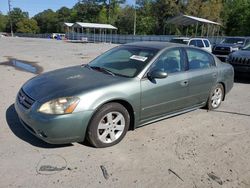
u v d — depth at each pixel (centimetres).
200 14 5419
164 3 5844
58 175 324
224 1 5828
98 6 8512
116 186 310
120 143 412
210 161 376
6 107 544
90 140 383
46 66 1191
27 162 347
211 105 596
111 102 391
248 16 4806
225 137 460
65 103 354
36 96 375
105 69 462
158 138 439
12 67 1113
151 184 317
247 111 611
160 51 469
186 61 512
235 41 1778
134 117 425
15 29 11738
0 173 322
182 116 552
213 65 582
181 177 334
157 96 446
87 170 337
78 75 432
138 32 6888
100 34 5878
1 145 385
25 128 420
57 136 354
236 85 924
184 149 406
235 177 340
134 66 446
